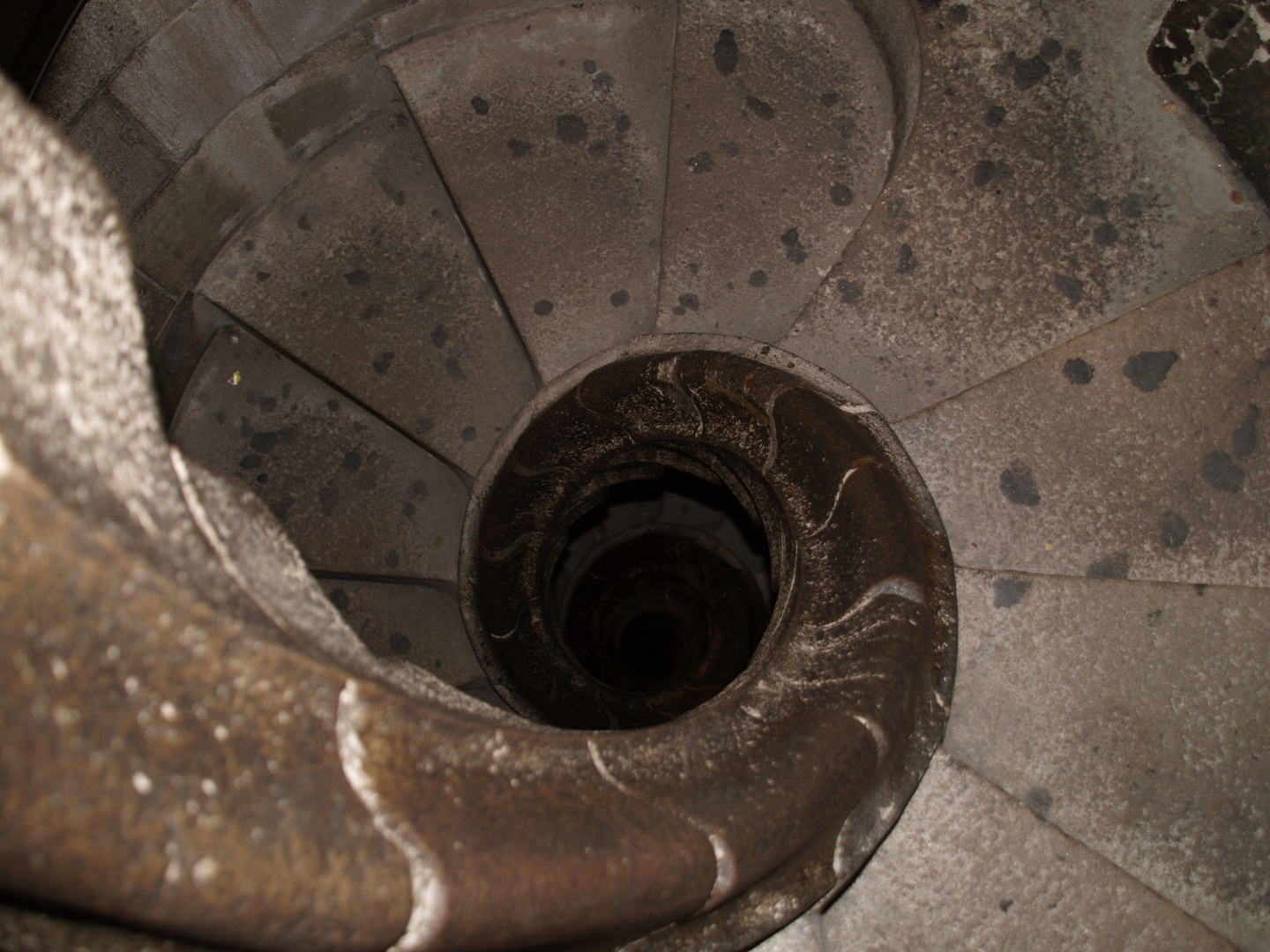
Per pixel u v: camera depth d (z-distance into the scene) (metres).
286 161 3.08
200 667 0.82
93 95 2.59
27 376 0.71
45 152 0.80
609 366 2.53
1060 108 2.45
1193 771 1.99
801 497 2.06
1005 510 2.19
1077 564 2.15
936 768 2.00
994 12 2.52
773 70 2.82
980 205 2.43
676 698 3.35
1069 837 1.97
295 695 0.92
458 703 1.27
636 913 1.11
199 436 3.01
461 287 3.00
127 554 0.76
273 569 1.10
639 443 2.63
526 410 2.80
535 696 3.02
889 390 2.37
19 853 0.68
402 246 3.05
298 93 2.96
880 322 2.42
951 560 2.09
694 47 2.86
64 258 0.81
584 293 2.84
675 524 4.05
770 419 2.14
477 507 2.88
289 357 3.03
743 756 1.40
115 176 2.75
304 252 3.07
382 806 0.93
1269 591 2.07
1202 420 2.20
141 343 0.96
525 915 0.97
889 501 1.93
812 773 1.39
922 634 1.75
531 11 3.04
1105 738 2.02
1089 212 2.39
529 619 2.98
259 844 0.80
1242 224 2.32
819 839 1.56
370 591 3.03
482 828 1.00
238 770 0.82
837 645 1.76
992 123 2.47
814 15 2.83
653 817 1.20
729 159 2.76
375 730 1.00
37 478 0.68
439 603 3.07
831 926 1.95
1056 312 2.35
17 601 0.68
